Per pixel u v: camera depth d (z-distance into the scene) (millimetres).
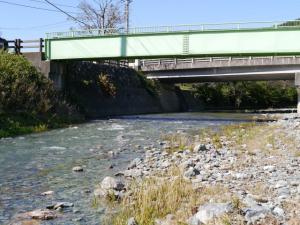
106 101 50938
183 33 39719
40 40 44062
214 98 92375
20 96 34219
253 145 20688
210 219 7918
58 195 11359
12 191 11859
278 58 59031
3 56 39750
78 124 36875
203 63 64188
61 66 44969
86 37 43000
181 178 11914
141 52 41250
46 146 21828
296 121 36094
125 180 12758
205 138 24625
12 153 19219
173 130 31484
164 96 71250
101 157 18188
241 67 62188
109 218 9172
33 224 8859
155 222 8398
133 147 21594
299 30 36844
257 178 12242
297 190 10320
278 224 7586
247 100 97812
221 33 38688
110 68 56688
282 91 106188
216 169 13898
